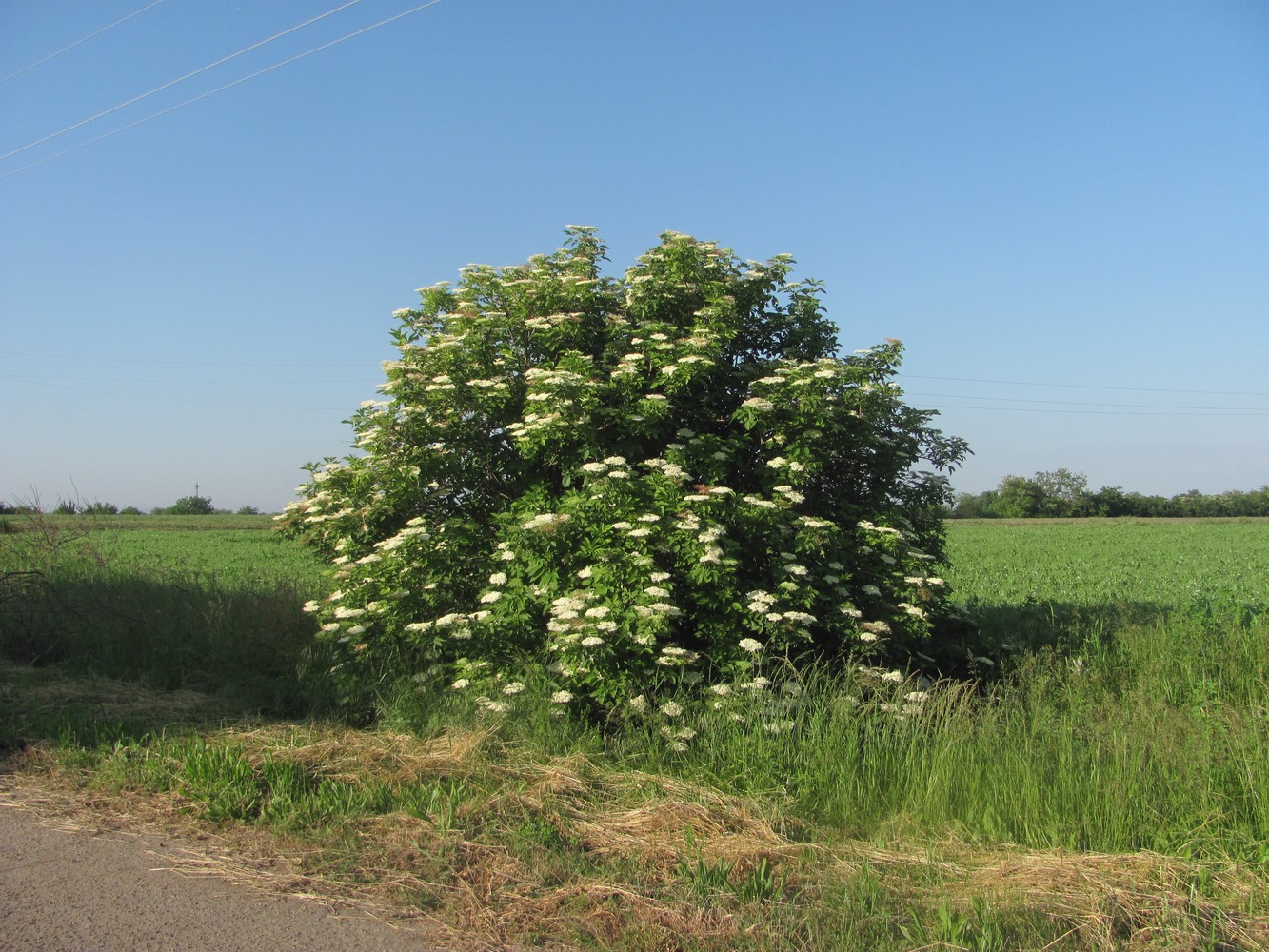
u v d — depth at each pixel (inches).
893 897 171.3
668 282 340.5
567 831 202.8
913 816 219.3
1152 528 2187.5
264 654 372.5
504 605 296.7
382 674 327.9
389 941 152.2
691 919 161.2
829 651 318.3
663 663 270.5
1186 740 258.2
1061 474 3277.6
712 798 222.4
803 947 152.3
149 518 2496.3
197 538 1406.3
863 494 364.2
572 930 157.3
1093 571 918.4
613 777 238.2
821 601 311.1
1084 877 178.9
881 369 351.9
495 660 301.0
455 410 339.0
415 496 329.1
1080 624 446.3
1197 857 200.1
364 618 324.8
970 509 3125.0
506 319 349.7
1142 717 284.5
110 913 159.5
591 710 277.1
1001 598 651.5
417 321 374.6
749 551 308.0
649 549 283.3
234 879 175.3
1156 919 163.3
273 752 247.8
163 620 406.3
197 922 156.6
